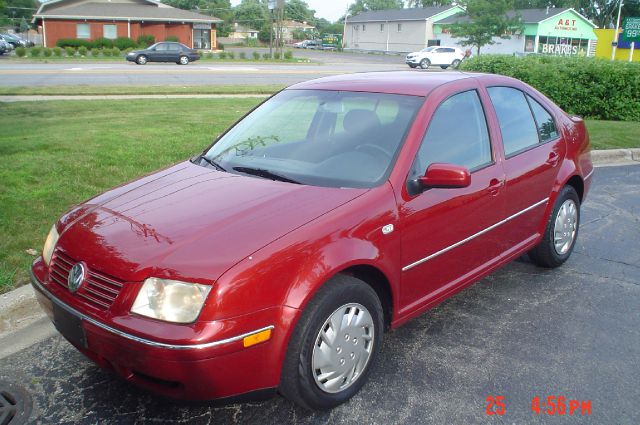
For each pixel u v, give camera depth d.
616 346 4.04
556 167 5.00
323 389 3.13
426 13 64.62
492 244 4.33
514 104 4.77
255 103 15.45
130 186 3.84
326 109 4.20
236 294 2.75
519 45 52.28
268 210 3.20
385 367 3.72
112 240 3.08
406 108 3.92
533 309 4.58
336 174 3.63
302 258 2.96
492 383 3.57
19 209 6.06
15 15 84.75
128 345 2.75
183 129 10.80
